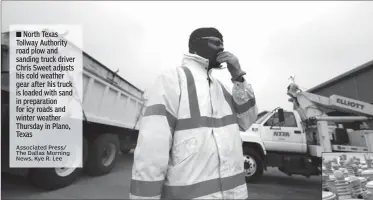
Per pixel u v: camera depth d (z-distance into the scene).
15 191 3.21
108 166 4.38
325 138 3.91
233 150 0.89
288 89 3.95
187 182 0.78
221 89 1.04
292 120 4.70
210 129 0.87
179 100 0.87
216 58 0.99
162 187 0.82
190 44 1.05
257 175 4.34
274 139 4.61
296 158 4.36
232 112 0.99
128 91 5.46
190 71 0.95
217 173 0.83
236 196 0.84
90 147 4.13
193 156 0.80
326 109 3.87
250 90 0.98
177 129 0.84
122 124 5.23
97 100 4.23
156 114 0.80
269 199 3.35
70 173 3.50
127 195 3.20
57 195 3.12
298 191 3.77
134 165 0.77
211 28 1.04
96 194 3.23
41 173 3.15
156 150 0.75
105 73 4.45
